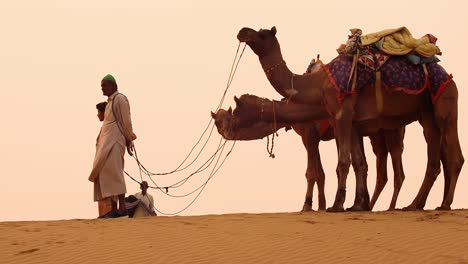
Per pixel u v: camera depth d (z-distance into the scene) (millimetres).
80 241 12977
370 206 19703
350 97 17516
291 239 13117
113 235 13406
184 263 11648
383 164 19750
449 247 12719
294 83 18141
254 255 12094
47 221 15320
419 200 17875
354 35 17719
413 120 18219
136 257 11977
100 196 16500
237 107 21141
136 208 18547
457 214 16281
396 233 13703
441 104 17656
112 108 16453
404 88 17406
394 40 17734
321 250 12445
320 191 20688
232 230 13844
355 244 12844
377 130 18203
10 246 12688
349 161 17438
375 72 17469
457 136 17719
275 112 20672
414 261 11867
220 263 11648
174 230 13828
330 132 20641
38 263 11734
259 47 18344
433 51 17641
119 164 16391
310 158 20672
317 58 19828
